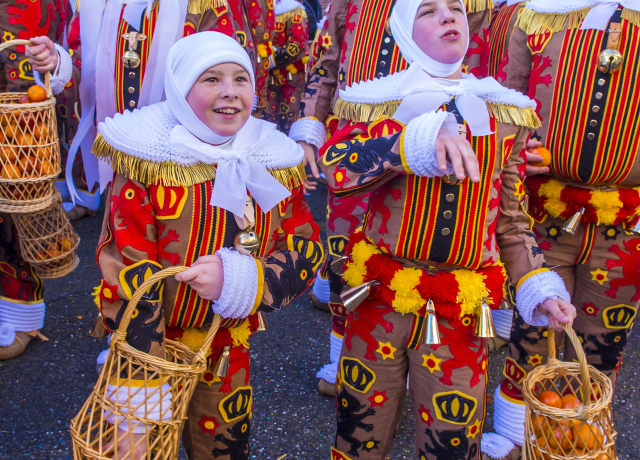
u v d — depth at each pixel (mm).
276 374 2885
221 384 1650
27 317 2896
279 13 5285
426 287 1581
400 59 2062
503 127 1593
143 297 1383
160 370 1282
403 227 1585
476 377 1651
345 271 1771
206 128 1469
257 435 2436
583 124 2039
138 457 1307
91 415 1298
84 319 3258
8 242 2729
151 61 2080
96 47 2158
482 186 1563
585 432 1511
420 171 1402
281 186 1522
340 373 1804
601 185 2129
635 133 1997
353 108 1669
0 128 2090
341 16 2414
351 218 2434
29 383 2672
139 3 2064
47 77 2188
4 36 2584
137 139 1434
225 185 1455
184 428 1738
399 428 2531
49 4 2682
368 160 1517
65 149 4301
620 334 2232
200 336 1588
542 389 1644
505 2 3188
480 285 1591
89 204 4539
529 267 1676
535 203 2244
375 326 1695
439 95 1550
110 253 1451
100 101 2178
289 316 3498
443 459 1668
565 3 2070
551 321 1617
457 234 1561
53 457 2232
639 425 2641
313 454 2350
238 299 1363
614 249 2145
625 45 1968
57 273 2498
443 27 1551
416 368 1682
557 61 2074
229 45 1477
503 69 2357
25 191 2182
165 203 1440
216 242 1476
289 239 1648
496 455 2311
